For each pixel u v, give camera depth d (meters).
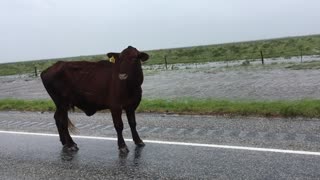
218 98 10.99
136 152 5.43
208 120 7.06
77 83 5.93
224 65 28.30
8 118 8.66
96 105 5.89
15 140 6.58
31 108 9.81
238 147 5.29
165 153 5.27
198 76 20.00
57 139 6.53
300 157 4.74
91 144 6.04
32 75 35.69
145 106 8.64
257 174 4.26
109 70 5.78
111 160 5.16
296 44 44.88
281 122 6.54
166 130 6.52
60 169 4.90
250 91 12.31
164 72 25.16
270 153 4.96
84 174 4.65
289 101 8.41
